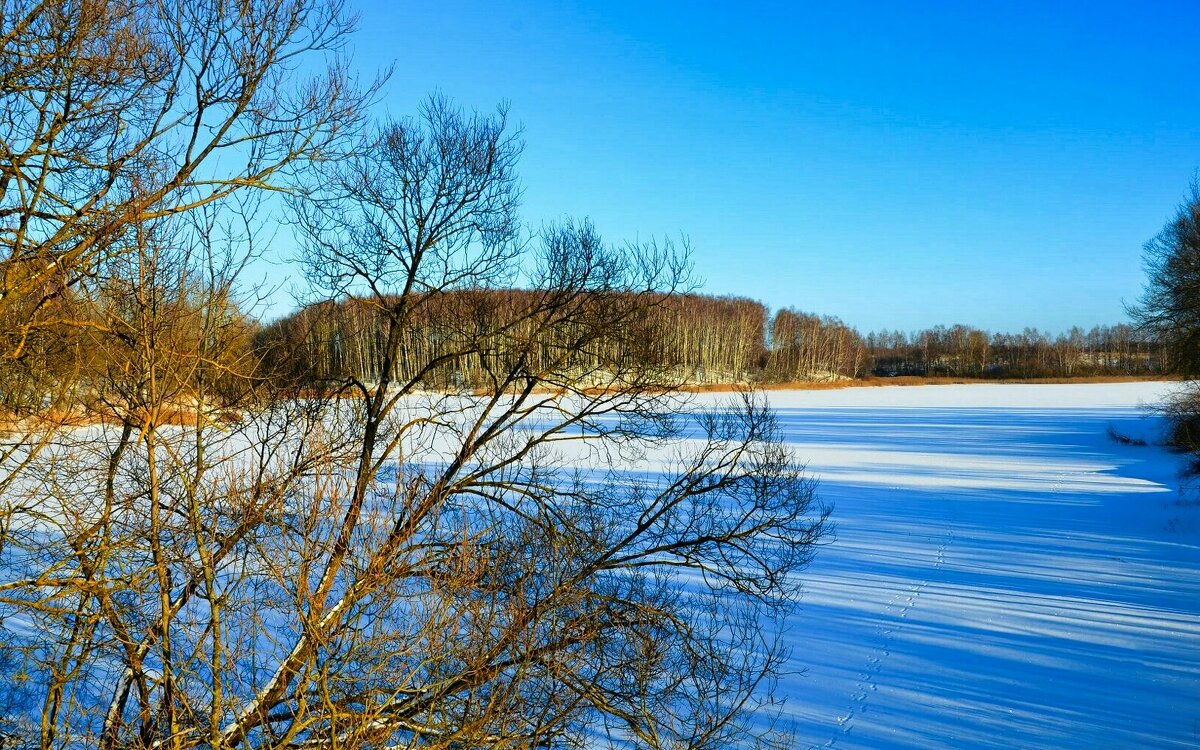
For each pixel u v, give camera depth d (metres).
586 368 11.02
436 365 10.58
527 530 9.30
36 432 6.55
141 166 7.03
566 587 8.34
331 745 6.50
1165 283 32.22
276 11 7.71
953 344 137.38
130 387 6.29
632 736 9.83
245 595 7.55
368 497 9.27
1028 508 24.05
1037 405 71.38
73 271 6.71
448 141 10.63
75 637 6.38
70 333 6.48
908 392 94.31
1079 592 15.77
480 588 7.56
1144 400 75.06
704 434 29.41
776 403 76.12
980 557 18.28
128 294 6.30
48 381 6.67
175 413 6.56
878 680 11.71
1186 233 31.28
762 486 11.72
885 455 36.81
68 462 6.76
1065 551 18.92
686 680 10.36
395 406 10.66
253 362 7.26
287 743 6.85
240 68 7.56
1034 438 44.09
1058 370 125.44
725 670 10.00
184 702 6.11
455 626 6.94
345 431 9.51
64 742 6.45
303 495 7.42
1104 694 11.29
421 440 10.40
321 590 7.52
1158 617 14.34
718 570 11.98
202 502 6.77
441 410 10.58
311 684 7.25
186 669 6.26
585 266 10.78
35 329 6.49
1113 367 129.00
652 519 11.01
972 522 22.02
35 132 6.82
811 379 110.38
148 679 6.87
